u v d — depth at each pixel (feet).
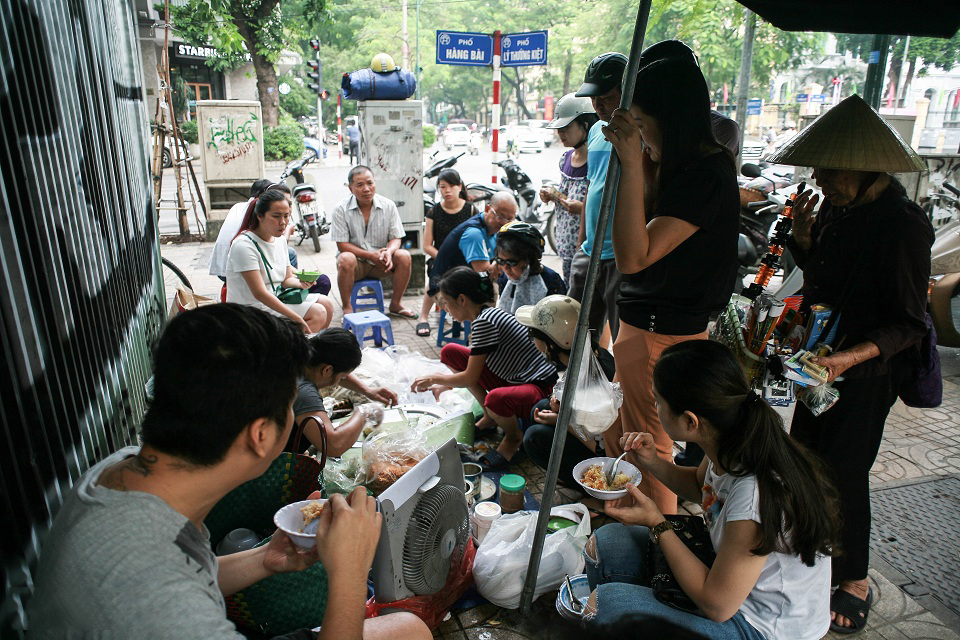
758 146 59.11
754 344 7.68
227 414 3.64
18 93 5.49
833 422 7.87
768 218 22.41
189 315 3.77
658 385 6.08
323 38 127.34
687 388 5.75
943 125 50.98
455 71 153.28
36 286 5.36
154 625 3.31
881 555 9.16
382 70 21.66
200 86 79.92
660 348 8.29
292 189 32.45
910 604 8.26
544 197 17.08
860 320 7.64
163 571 3.45
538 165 69.05
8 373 4.57
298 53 97.76
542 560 7.80
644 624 2.93
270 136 62.95
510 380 11.67
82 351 6.57
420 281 22.89
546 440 10.29
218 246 15.19
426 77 136.15
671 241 7.40
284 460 6.77
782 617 5.79
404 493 6.57
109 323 7.94
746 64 24.32
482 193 27.25
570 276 15.71
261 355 3.71
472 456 10.98
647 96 7.54
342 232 19.11
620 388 9.53
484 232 16.90
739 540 5.52
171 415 3.63
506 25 132.36
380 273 19.80
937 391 7.94
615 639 2.94
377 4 124.77
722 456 5.80
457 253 17.07
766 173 24.35
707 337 8.42
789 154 7.68
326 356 8.98
